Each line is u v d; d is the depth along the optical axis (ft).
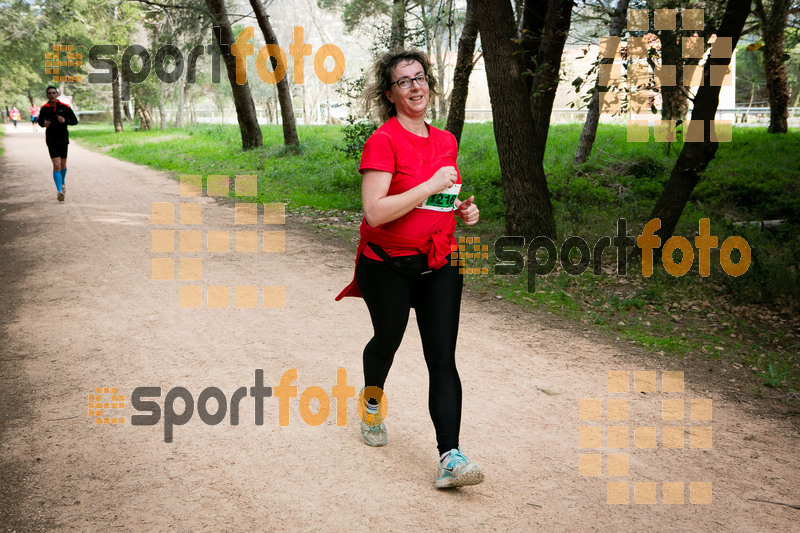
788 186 40.78
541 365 15.78
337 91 55.21
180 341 16.40
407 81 9.63
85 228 31.30
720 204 38.52
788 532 9.21
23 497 9.61
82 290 20.89
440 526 9.05
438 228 9.88
